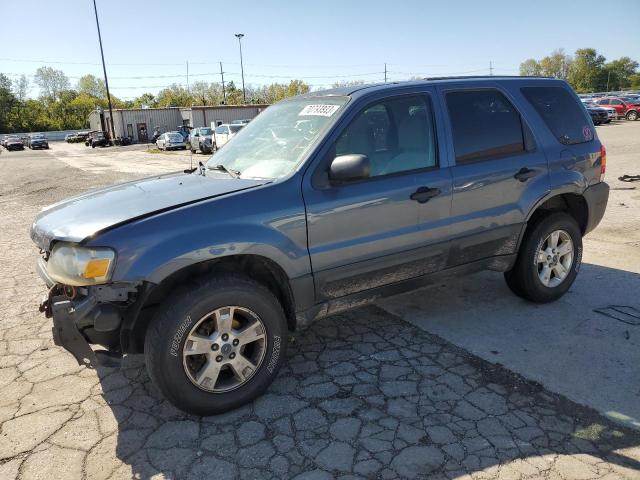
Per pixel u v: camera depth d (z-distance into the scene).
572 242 4.54
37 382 3.48
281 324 3.20
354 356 3.73
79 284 2.77
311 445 2.76
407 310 4.54
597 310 4.40
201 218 2.92
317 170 3.27
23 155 43.69
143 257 2.75
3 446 2.81
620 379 3.31
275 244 3.07
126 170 21.56
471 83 4.08
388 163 3.56
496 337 3.96
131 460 2.68
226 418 3.03
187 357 2.91
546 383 3.29
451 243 3.84
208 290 2.87
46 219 3.24
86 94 120.38
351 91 3.69
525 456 2.62
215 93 101.25
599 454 2.63
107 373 3.59
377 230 3.47
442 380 3.37
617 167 13.05
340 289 3.45
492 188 3.97
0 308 4.84
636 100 38.84
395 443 2.75
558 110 4.52
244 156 3.77
